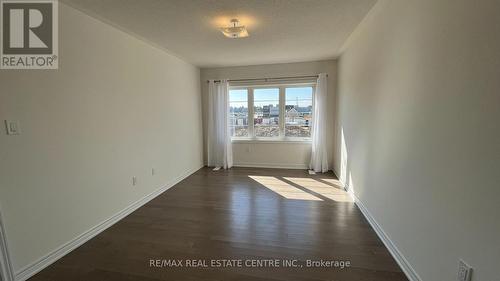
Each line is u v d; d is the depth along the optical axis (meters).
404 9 1.82
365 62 2.74
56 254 2.02
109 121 2.60
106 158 2.57
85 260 1.99
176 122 4.12
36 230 1.87
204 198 3.39
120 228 2.54
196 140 4.97
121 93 2.79
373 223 2.47
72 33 2.15
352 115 3.34
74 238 2.19
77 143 2.21
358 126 3.04
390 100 2.07
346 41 3.39
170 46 3.46
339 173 4.25
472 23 1.13
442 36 1.36
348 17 2.54
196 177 4.47
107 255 2.06
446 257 1.34
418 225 1.62
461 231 1.22
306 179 4.27
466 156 1.18
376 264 1.89
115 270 1.86
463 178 1.20
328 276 1.76
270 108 5.11
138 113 3.10
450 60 1.29
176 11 2.30
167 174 3.83
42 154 1.91
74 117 2.18
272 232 2.41
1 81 1.65
